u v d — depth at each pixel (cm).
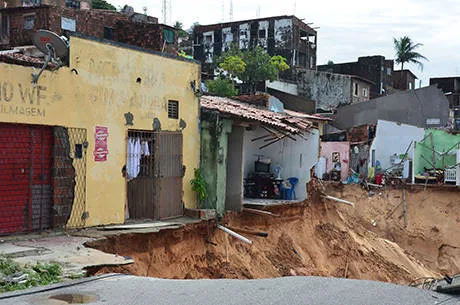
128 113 1478
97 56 1383
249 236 1853
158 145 1578
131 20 3234
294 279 882
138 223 1490
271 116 2020
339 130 4438
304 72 5100
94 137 1378
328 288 807
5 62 1255
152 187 1574
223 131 1755
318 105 5066
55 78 1277
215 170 1736
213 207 1731
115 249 1300
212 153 1745
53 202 1287
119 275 957
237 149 1852
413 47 6781
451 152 3688
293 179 2262
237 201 1844
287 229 2072
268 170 2300
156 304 721
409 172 3634
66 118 1306
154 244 1436
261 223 1953
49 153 1288
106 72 1409
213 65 4631
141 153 1549
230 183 1858
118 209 1452
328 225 2344
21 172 1229
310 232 2198
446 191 3272
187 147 1695
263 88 3941
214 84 3503
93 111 1375
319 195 2386
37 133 1261
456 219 3094
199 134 1750
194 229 1596
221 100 2262
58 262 995
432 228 3070
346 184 3506
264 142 2323
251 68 4244
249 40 5409
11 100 1181
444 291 803
